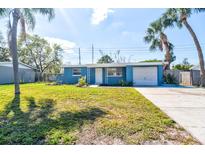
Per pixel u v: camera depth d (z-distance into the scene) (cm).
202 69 1531
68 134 362
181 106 648
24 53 3303
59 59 3509
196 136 353
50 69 3441
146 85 1770
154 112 548
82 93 963
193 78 1783
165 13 1794
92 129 390
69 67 2066
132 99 784
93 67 1988
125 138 346
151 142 328
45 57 3431
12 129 393
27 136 352
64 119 465
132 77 1834
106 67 1944
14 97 820
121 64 1836
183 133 370
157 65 1783
